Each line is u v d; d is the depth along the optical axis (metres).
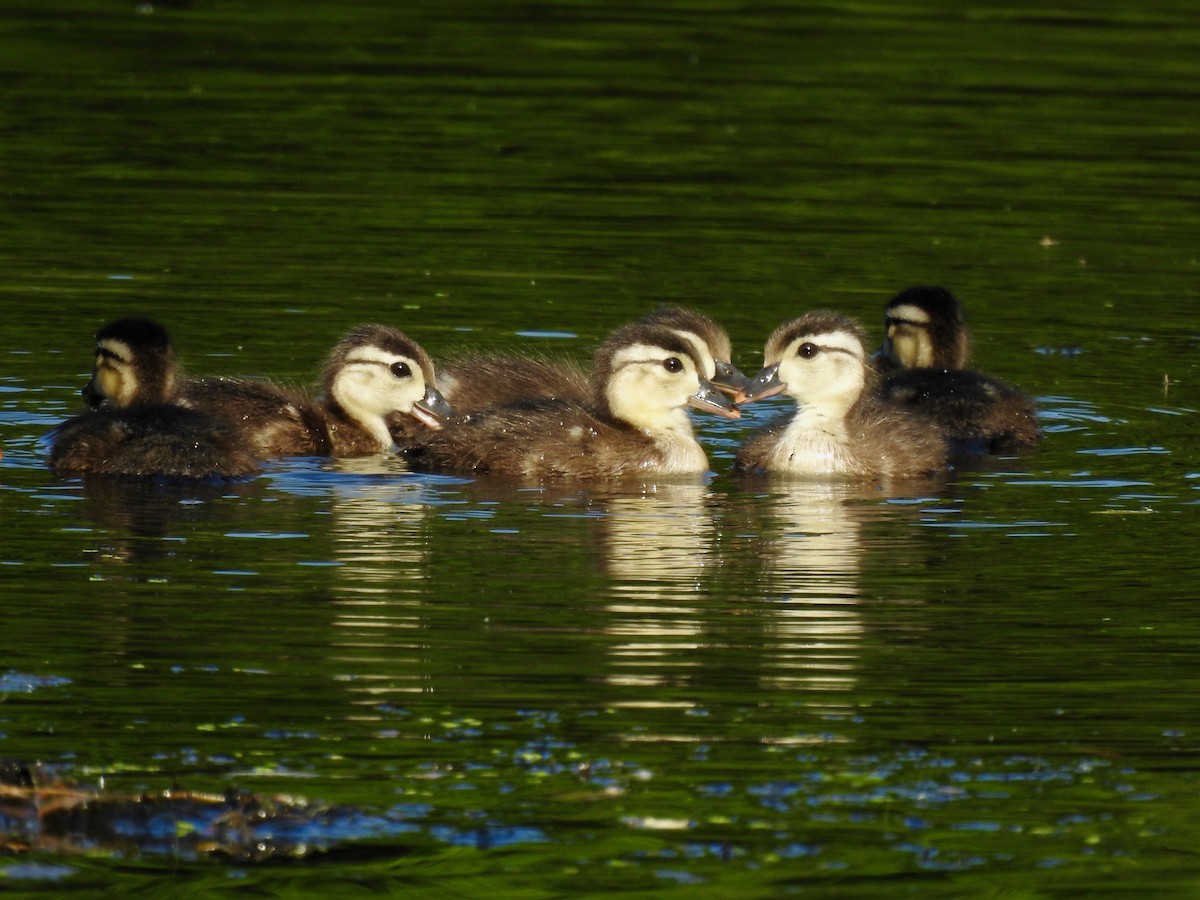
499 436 17.52
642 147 29.61
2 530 14.65
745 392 18.48
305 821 9.96
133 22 36.88
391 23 37.38
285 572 13.80
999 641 12.56
